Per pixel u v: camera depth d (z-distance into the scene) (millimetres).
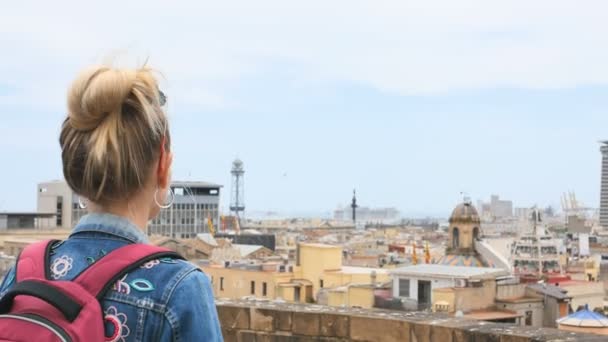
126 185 2871
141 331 2629
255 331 9625
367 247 167500
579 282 81062
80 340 2490
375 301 64875
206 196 159625
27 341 2445
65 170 2896
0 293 2799
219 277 81562
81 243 2830
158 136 2930
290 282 78375
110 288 2668
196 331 2654
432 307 57500
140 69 2992
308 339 9234
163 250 2820
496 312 60250
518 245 121438
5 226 82125
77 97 2857
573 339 7324
